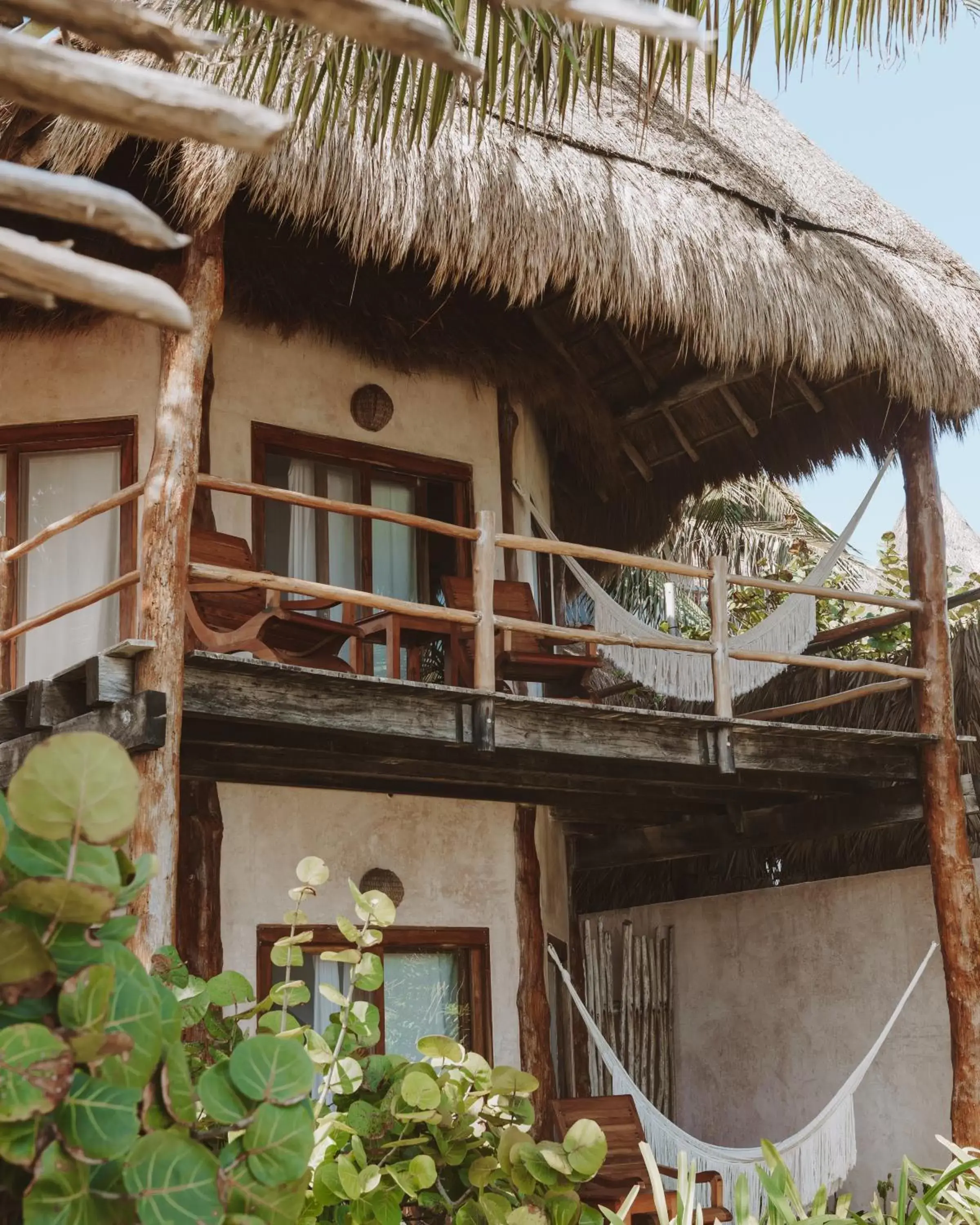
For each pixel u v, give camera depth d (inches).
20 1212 66.0
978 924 280.7
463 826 287.6
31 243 45.8
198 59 166.4
